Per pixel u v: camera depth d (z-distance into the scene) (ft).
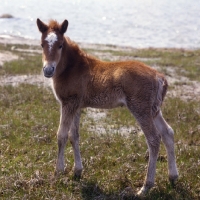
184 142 31.53
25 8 233.55
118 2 298.97
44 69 22.90
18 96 42.39
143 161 28.09
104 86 23.73
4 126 33.01
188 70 62.64
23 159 27.43
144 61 69.62
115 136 32.04
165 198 22.86
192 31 149.48
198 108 40.81
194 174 25.57
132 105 23.16
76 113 24.89
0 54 68.80
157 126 24.41
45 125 33.55
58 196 22.52
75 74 24.25
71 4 274.36
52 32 23.72
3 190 22.79
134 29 151.43
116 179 24.58
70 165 26.53
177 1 310.65
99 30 146.41
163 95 24.21
